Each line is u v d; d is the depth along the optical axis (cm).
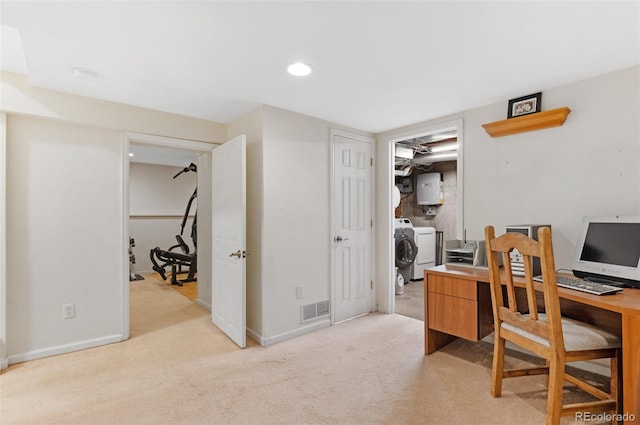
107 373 231
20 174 248
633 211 211
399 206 649
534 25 165
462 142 300
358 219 366
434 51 192
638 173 210
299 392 207
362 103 280
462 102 277
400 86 244
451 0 145
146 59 201
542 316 205
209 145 338
